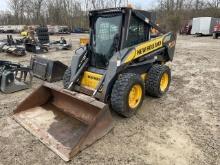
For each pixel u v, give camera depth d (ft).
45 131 11.59
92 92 13.12
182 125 13.04
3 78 17.80
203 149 10.74
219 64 30.30
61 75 21.33
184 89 19.44
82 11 150.10
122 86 12.48
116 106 12.70
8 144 10.87
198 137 11.78
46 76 20.89
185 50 45.09
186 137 11.75
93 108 11.87
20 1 171.53
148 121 13.41
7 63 18.88
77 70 14.48
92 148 10.64
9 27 121.49
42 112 13.38
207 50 44.78
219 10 132.77
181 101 16.63
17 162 9.70
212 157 10.17
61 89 12.76
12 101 16.30
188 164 9.71
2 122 12.91
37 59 21.88
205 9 138.31
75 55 14.94
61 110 13.34
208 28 86.69
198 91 18.97
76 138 10.99
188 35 95.81
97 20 14.47
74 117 12.60
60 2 155.43
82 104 12.34
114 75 12.46
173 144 11.11
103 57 14.19
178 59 34.60
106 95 12.66
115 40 13.58
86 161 9.80
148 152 10.46
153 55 15.98
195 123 13.30
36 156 10.05
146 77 16.34
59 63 20.89
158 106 15.62
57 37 83.41
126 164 9.66
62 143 10.64
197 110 15.11
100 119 10.85
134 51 13.62
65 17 153.17
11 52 36.60
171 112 14.73
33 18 170.50
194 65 29.81
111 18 13.70
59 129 11.73
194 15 132.36
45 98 14.10
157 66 16.40
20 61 31.89
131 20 13.96
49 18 161.99
